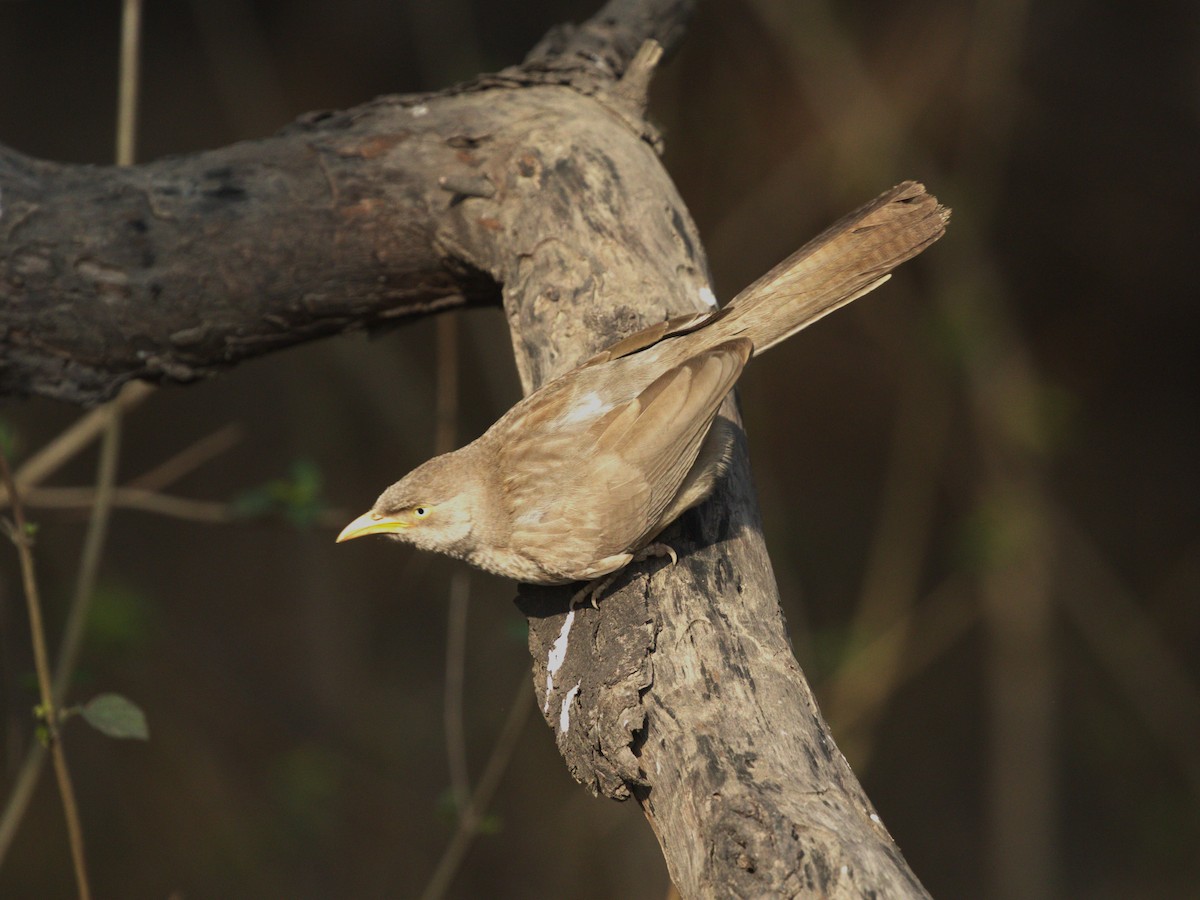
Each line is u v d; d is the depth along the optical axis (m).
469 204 6.25
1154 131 15.70
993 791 13.63
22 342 6.12
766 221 15.05
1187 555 15.59
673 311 5.73
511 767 13.74
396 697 14.59
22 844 12.73
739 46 15.37
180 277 6.15
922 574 15.58
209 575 14.95
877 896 3.54
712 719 4.22
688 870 3.88
